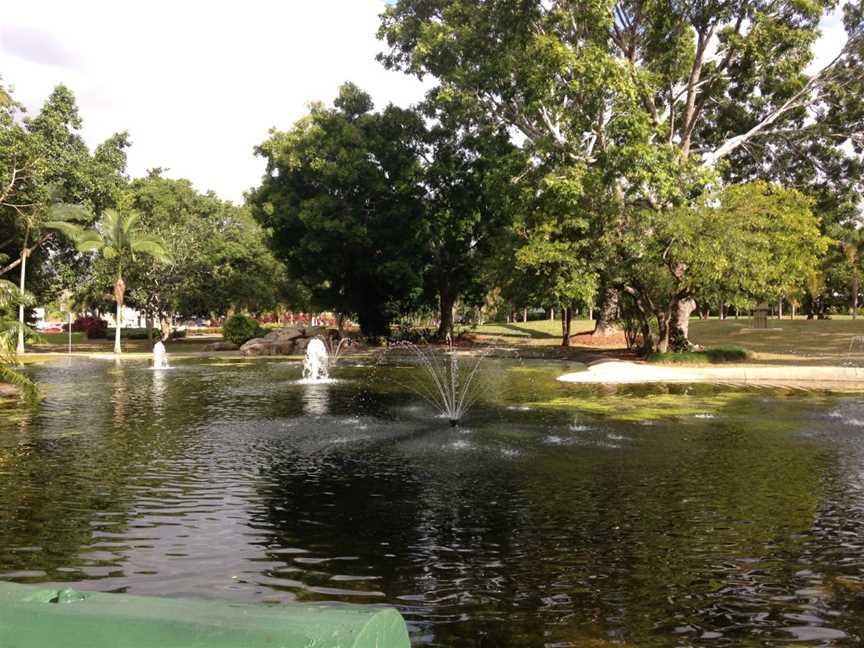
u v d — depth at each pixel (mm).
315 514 5340
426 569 4129
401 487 6234
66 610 1365
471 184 34812
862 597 3670
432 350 32125
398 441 8656
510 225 28578
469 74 23828
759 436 8977
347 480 6520
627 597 3684
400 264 33938
